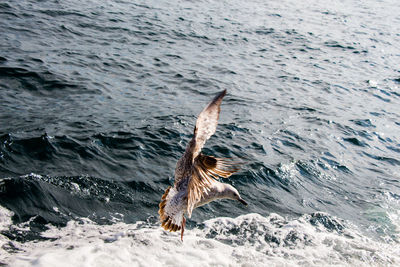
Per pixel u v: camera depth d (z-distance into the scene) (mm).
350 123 15617
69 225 7988
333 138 14078
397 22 36875
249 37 26453
